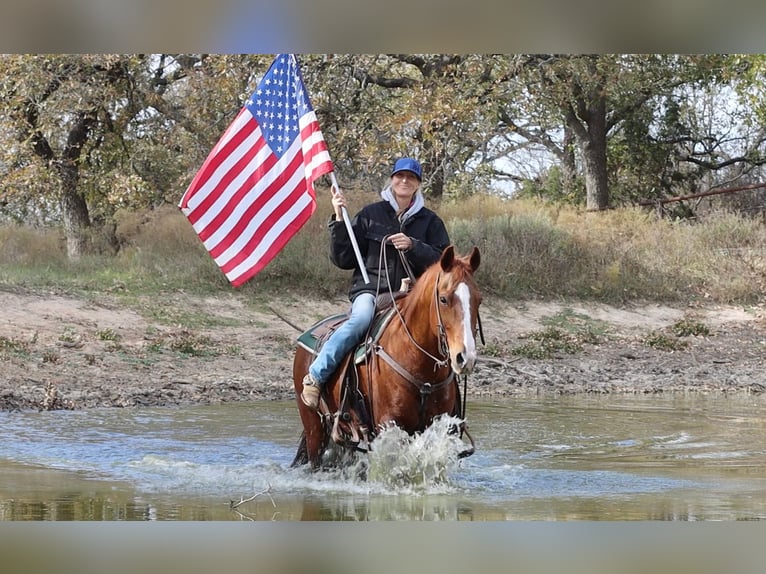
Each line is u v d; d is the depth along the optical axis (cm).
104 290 1822
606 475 790
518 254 2148
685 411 1208
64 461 833
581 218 2469
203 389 1330
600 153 3084
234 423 1076
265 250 812
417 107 2225
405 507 654
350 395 714
